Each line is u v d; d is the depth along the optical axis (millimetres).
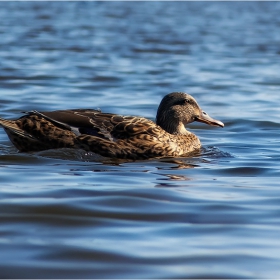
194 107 16344
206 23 49688
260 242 8742
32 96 22656
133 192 11102
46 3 62500
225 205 10406
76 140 14602
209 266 7934
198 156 14883
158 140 14898
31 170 12766
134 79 26969
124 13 55906
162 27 46781
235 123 19062
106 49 36125
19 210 9969
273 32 44844
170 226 9367
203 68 30297
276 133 17625
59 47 36375
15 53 33656
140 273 7723
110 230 9164
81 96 22938
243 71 29578
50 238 8805
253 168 13344
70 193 10953
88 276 7633
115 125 14938
